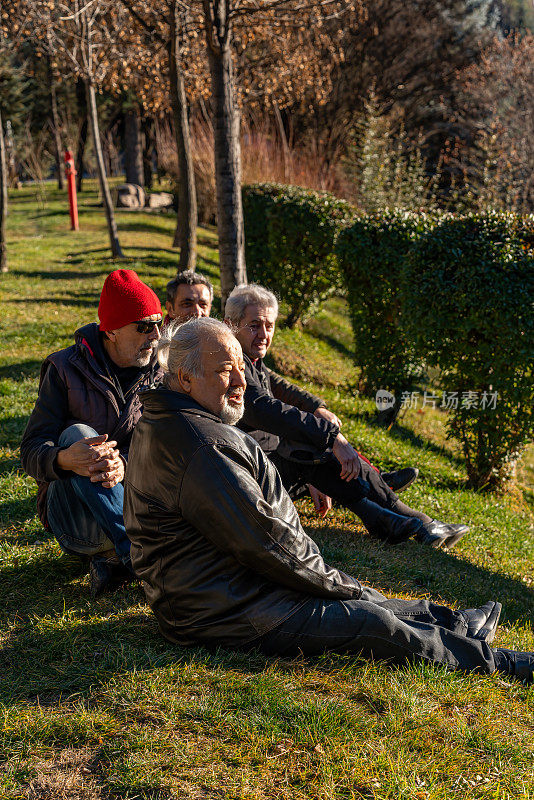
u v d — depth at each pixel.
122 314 3.31
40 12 13.23
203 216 22.34
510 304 6.67
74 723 2.35
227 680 2.57
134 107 27.34
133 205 27.20
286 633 2.67
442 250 7.03
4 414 6.44
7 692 2.55
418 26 28.41
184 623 2.74
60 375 3.38
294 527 2.73
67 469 3.12
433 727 2.48
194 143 20.58
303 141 24.61
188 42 11.69
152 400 2.64
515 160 21.00
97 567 3.31
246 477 2.56
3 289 12.45
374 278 8.60
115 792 2.09
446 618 3.03
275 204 11.09
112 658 2.75
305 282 11.43
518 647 3.50
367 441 7.38
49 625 3.02
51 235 20.25
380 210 9.17
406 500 6.10
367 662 2.73
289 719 2.43
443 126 29.53
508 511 6.73
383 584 3.97
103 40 14.23
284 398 4.48
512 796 2.18
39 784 2.11
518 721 2.61
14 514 4.44
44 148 42.34
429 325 7.17
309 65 15.85
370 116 20.47
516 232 7.01
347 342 12.48
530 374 6.95
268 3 7.65
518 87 25.42
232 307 4.11
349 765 2.23
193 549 2.65
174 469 2.55
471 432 7.47
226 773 2.17
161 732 2.33
